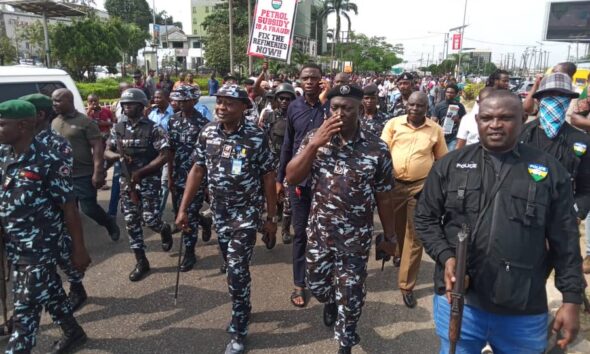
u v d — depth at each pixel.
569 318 1.88
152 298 3.99
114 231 5.31
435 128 3.97
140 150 4.28
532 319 2.01
